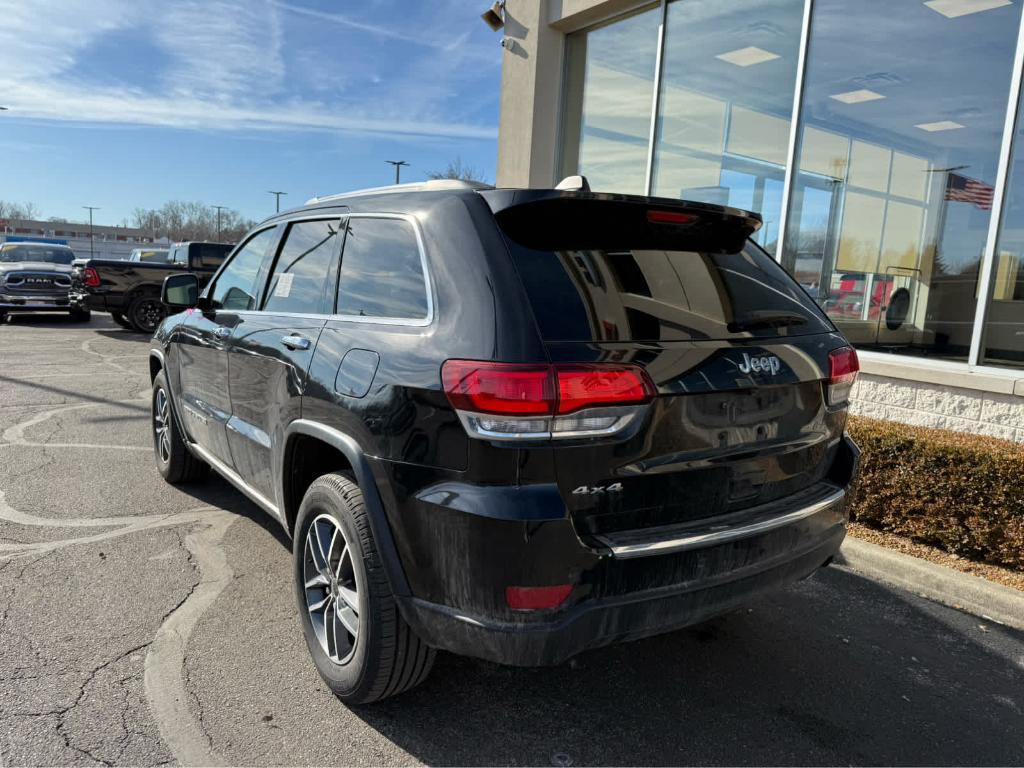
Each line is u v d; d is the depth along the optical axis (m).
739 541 2.26
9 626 3.00
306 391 2.69
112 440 6.09
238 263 3.94
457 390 2.04
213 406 3.89
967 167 5.57
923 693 2.80
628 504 2.11
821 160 6.56
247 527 4.18
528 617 1.99
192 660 2.80
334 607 2.61
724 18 7.20
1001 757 2.42
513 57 9.39
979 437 4.34
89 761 2.21
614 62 8.59
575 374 1.99
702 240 2.63
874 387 5.75
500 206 2.29
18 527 4.09
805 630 3.31
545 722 2.53
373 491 2.29
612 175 8.73
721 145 7.34
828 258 6.58
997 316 5.27
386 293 2.56
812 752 2.41
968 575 3.75
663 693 2.74
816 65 6.43
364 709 2.55
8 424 6.55
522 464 1.97
